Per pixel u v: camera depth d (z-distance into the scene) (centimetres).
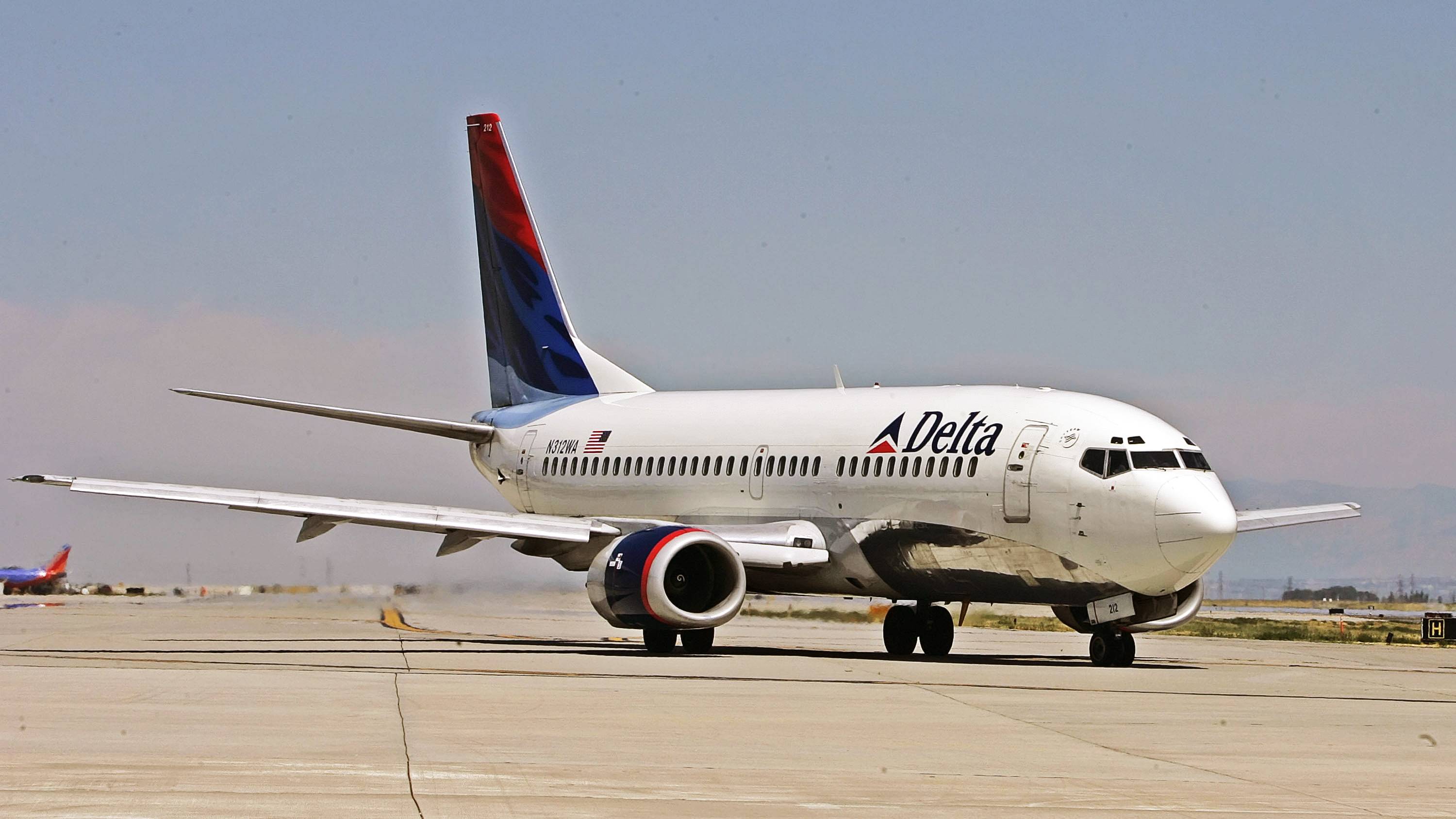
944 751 2853
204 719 3167
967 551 5531
